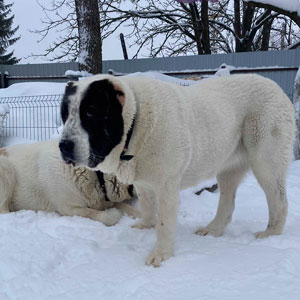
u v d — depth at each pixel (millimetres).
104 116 1164
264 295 967
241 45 9539
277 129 1573
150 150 1284
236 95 1561
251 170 1683
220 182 1698
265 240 1492
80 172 1931
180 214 2020
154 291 1037
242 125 1589
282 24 10398
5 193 2055
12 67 7660
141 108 1271
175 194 1342
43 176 2021
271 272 1111
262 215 1990
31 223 1802
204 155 1443
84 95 1146
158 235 1344
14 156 2139
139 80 1343
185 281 1093
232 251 1340
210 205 2199
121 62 7375
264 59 6770
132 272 1197
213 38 10578
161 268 1220
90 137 1167
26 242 1450
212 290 1019
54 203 2053
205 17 8891
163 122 1278
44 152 2041
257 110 1558
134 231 1623
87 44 5332
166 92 1345
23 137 4066
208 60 7027
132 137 1271
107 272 1207
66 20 8484
